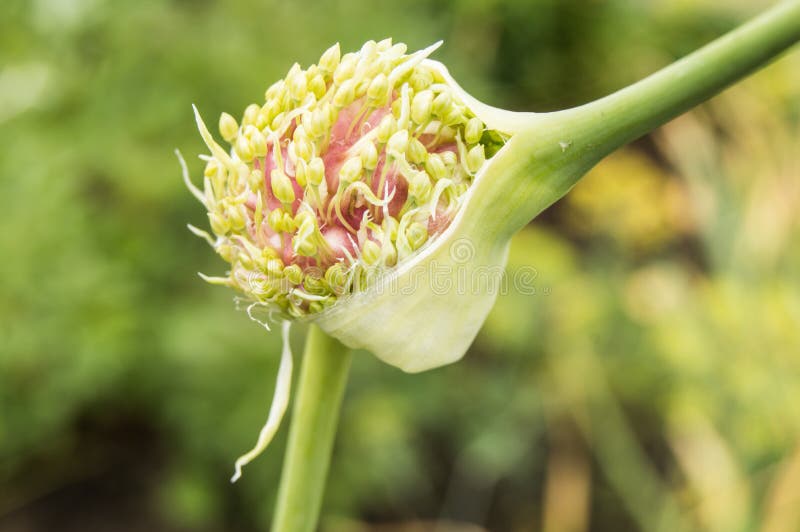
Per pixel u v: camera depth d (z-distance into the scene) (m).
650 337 0.56
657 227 0.62
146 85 0.54
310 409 0.25
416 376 0.59
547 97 0.75
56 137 0.53
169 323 0.52
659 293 0.56
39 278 0.49
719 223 0.54
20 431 0.54
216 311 0.53
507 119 0.22
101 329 0.49
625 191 0.61
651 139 0.76
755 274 0.52
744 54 0.22
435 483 0.66
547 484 0.65
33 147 0.51
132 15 0.55
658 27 0.74
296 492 0.25
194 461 0.57
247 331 0.53
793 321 0.50
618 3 0.73
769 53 0.22
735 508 0.50
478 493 0.66
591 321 0.57
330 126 0.22
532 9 0.71
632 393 0.60
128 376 0.56
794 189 0.55
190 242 0.57
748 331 0.50
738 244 0.53
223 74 0.55
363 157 0.22
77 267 0.50
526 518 0.65
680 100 0.22
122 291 0.51
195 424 0.54
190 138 0.55
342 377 0.25
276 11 0.58
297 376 0.54
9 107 0.54
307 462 0.25
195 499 0.55
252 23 0.57
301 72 0.23
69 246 0.50
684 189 0.63
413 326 0.23
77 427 0.62
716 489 0.50
